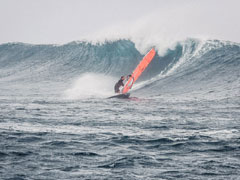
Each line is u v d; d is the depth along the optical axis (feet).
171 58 606.55
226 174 110.22
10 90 524.52
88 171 111.75
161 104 348.38
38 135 167.22
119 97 406.82
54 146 144.15
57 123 211.82
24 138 158.61
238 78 476.95
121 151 138.82
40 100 386.73
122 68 624.59
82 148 142.10
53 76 612.70
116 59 648.79
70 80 585.22
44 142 151.43
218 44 618.85
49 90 518.37
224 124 215.72
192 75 513.45
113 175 108.27
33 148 139.85
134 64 631.56
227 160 126.21
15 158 125.08
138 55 647.97
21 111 273.13
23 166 115.75
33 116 243.40
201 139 162.30
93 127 198.90
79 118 237.66
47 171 110.93
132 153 135.54
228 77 486.38
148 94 440.04
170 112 282.97
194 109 304.50
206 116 256.32
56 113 264.93
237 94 406.00
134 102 367.04
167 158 128.77
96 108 307.58
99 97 419.54
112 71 618.03
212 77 495.00
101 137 166.30
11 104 335.47
